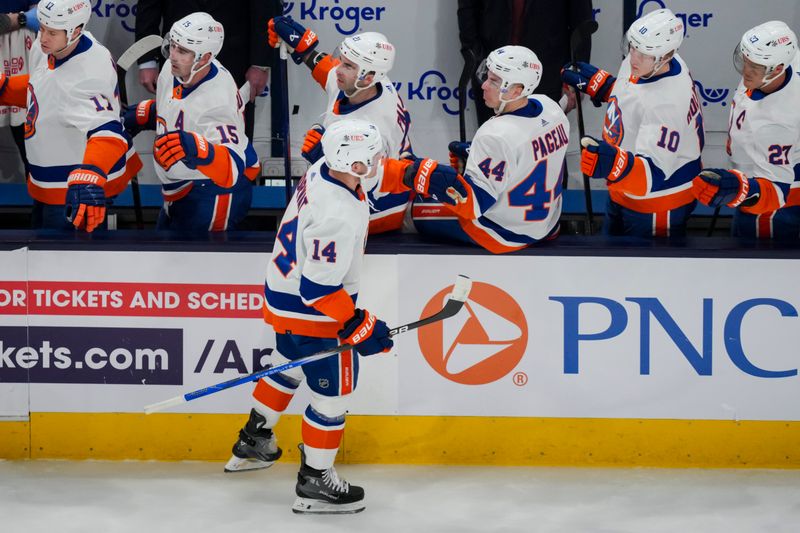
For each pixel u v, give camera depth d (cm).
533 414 1820
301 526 1576
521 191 1725
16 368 1808
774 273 1780
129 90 2517
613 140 1891
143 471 1784
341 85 1788
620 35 2516
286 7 2494
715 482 1759
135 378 1812
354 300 1622
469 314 1800
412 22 2506
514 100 1711
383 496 1694
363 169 1496
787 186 1798
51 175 1941
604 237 1883
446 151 2561
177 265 1789
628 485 1744
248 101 2309
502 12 2305
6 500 1648
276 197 2484
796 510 1647
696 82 2527
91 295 1794
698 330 1795
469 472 1800
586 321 1798
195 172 1905
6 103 2031
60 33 1812
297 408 1822
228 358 1806
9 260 1784
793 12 2492
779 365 1798
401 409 1820
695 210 2508
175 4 2305
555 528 1577
